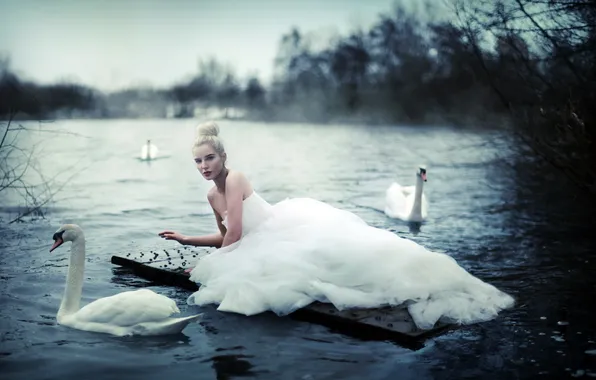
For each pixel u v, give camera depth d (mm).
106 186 11906
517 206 9914
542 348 4105
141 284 5578
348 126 32625
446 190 11742
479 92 22516
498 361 3900
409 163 16156
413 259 4785
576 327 4496
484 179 13062
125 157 17156
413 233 8047
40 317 4602
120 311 4301
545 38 8273
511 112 9227
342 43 38656
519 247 7188
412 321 4395
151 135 25531
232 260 5066
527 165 12000
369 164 16016
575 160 8734
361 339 4273
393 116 34438
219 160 5254
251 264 4930
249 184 5395
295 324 4535
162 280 5660
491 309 4703
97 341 4156
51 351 3982
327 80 39688
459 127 24297
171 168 14961
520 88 9547
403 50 34812
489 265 6383
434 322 4348
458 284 4770
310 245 4906
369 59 37844
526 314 4773
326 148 20234
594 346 4141
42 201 9906
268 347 4117
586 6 7832
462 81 24625
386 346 4152
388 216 9359
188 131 28062
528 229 8219
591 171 8328
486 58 9672
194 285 5387
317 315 4551
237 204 5219
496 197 10836
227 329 4418
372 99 36094
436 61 30469
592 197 8727
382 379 3652
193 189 11656
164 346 4102
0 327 4375
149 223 8430
